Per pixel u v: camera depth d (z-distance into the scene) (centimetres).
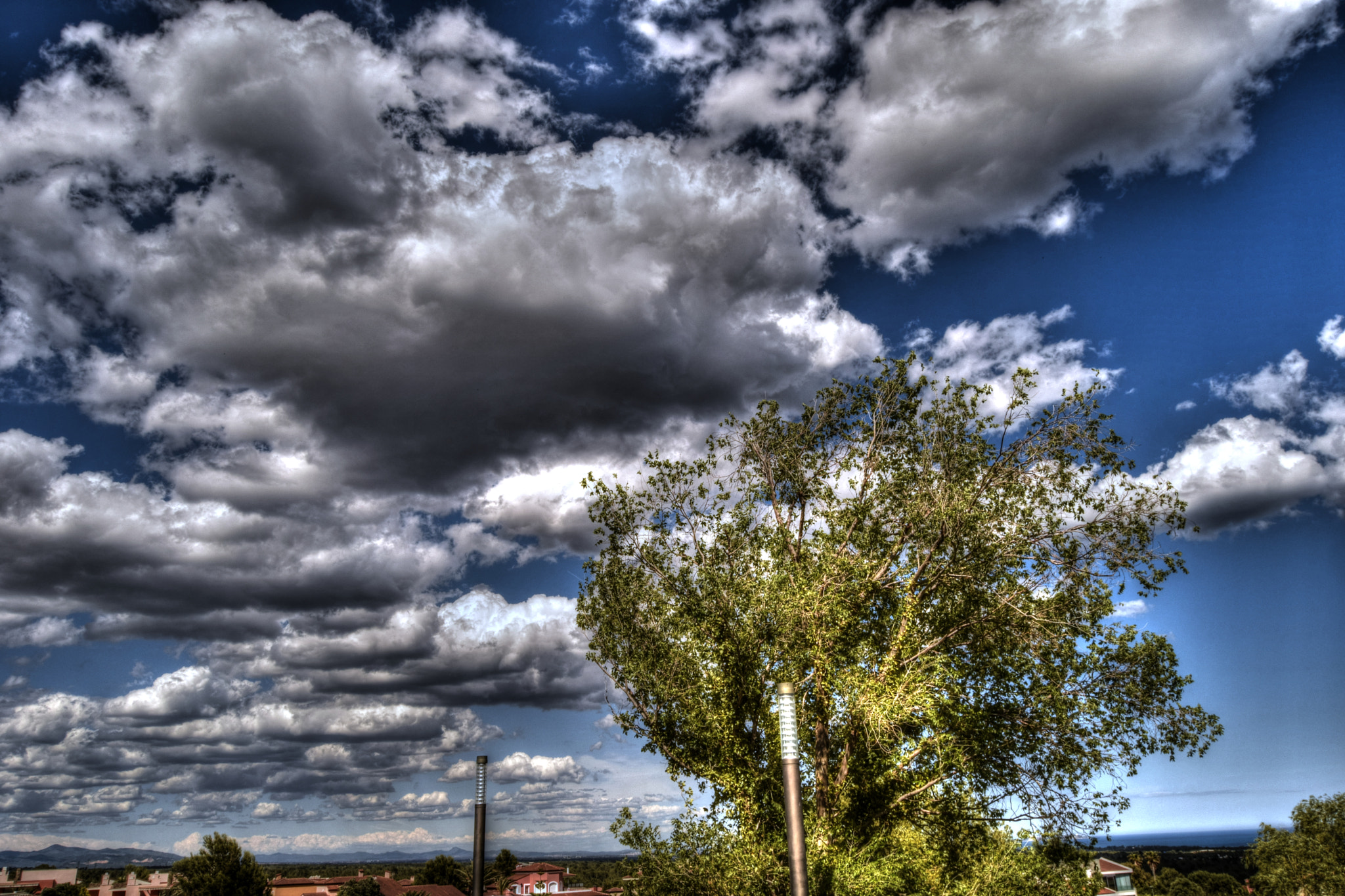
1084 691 1838
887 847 1733
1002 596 1875
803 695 1858
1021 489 1927
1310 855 6481
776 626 1797
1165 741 1806
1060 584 1914
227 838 5972
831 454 2180
